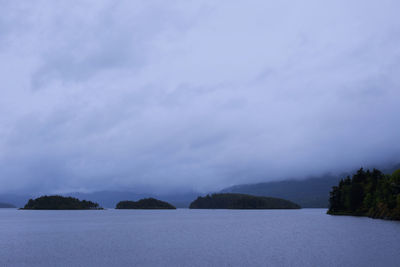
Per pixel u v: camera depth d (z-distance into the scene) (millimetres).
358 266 56969
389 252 70750
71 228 161750
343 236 102625
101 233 132625
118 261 66312
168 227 166875
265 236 112875
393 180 180875
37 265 63312
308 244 86938
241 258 66938
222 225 179875
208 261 64500
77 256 72562
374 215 188625
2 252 79000
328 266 57312
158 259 67688
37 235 124250
